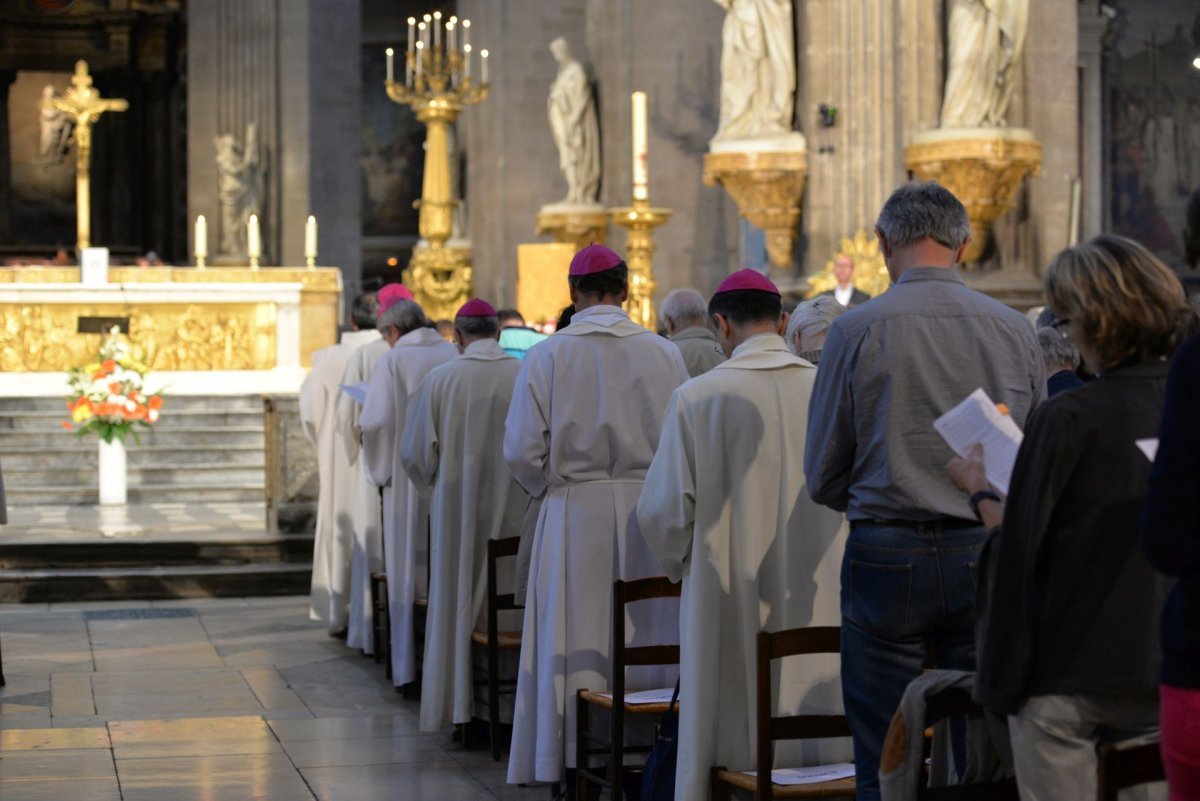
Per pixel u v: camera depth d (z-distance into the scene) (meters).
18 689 8.52
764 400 4.95
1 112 37.31
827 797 4.49
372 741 7.30
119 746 7.14
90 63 37.31
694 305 7.09
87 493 15.97
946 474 4.07
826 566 4.95
